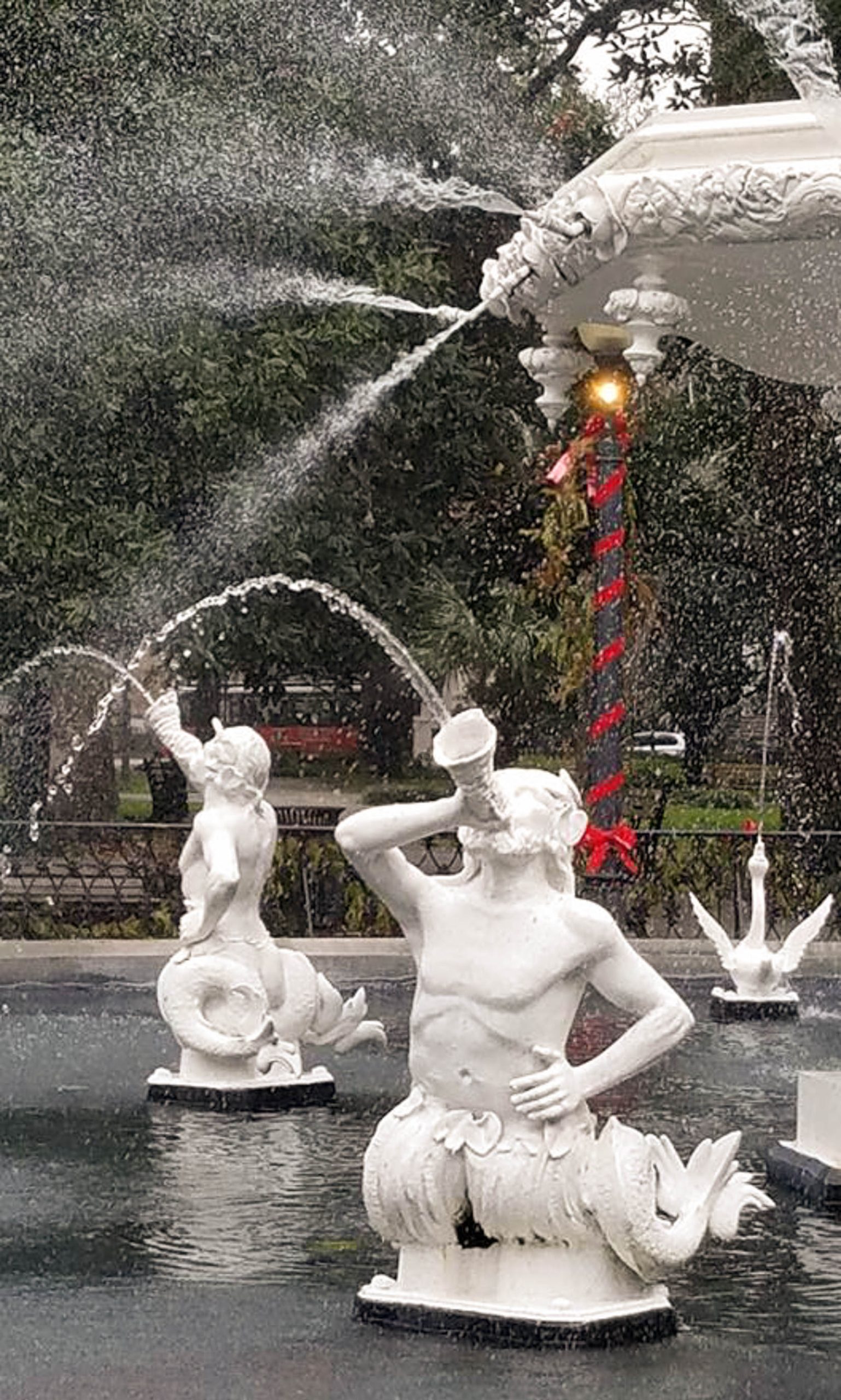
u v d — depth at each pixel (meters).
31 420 17.00
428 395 18.23
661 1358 5.61
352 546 18.30
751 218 7.88
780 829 19.70
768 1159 7.95
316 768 24.38
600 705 12.77
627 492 15.95
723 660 21.19
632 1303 5.79
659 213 8.03
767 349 9.61
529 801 5.80
